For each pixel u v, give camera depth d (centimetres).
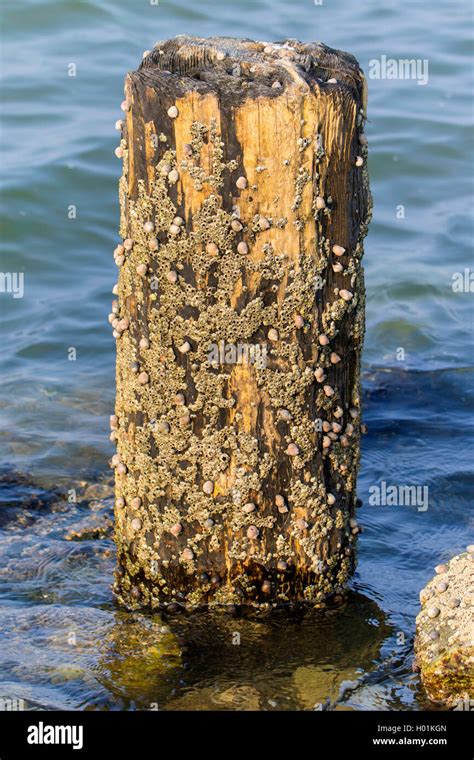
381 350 303
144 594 222
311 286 211
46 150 384
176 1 498
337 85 207
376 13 522
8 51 450
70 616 223
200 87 204
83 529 245
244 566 218
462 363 298
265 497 216
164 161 206
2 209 350
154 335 212
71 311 312
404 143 414
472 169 400
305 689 212
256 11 505
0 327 307
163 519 217
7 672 214
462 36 500
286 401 213
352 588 227
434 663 210
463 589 214
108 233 348
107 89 427
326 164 208
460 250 349
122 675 214
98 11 481
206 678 214
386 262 341
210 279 208
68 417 278
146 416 215
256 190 206
